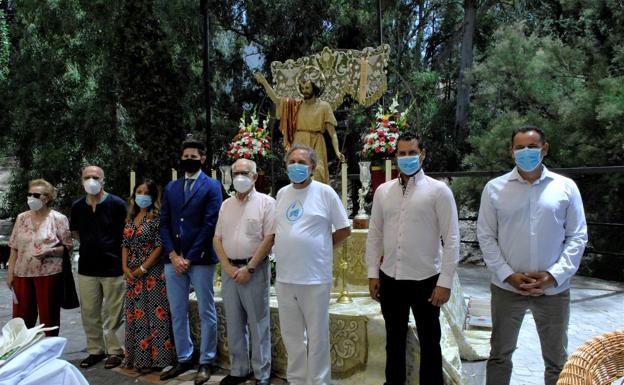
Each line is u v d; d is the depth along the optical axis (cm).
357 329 375
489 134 1064
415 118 1450
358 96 528
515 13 1520
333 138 496
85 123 1173
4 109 1284
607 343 154
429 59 1833
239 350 389
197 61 1341
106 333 450
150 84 806
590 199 1076
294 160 340
